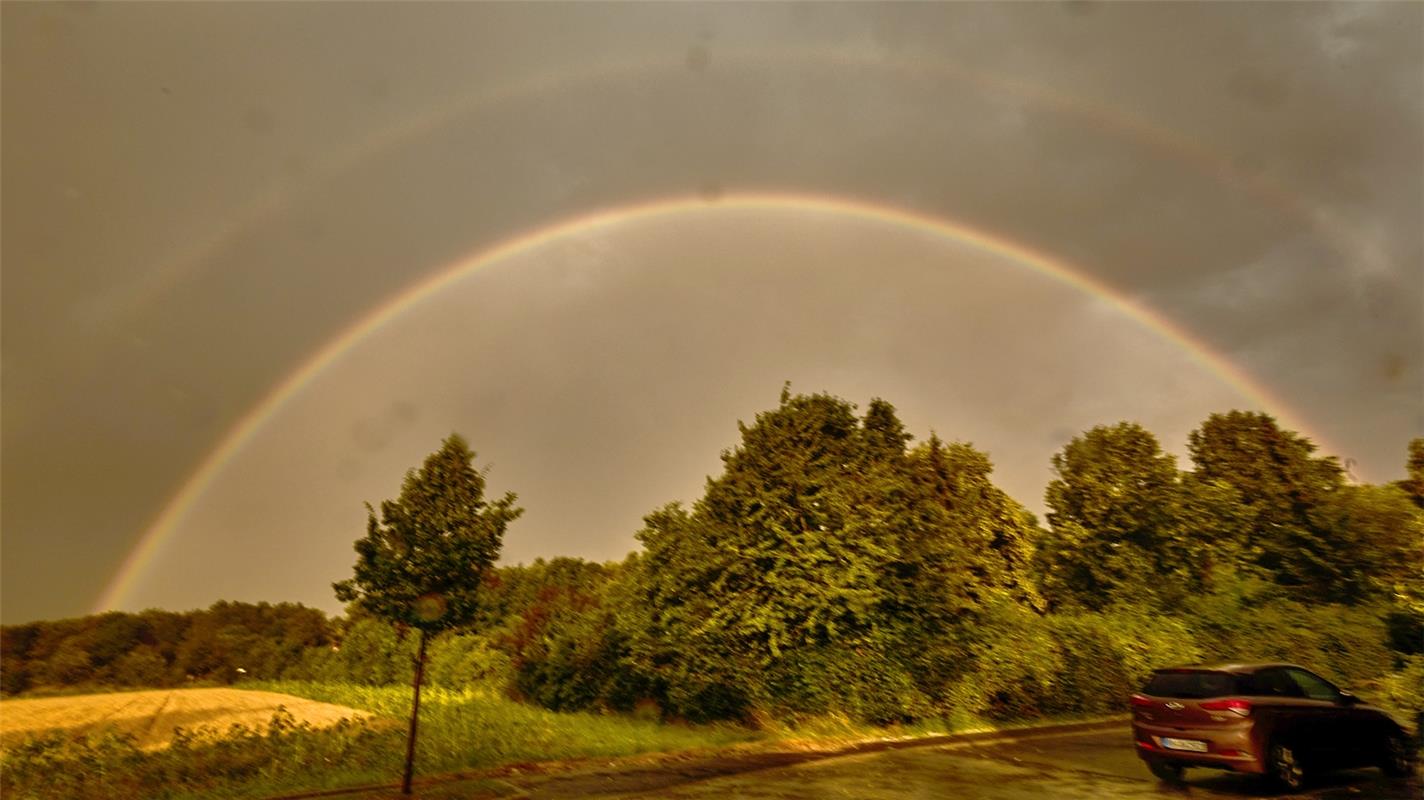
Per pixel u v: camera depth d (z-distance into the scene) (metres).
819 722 15.77
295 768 12.28
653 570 19.62
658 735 15.47
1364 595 30.59
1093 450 28.17
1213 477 34.62
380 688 34.16
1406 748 11.49
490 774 11.63
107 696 40.41
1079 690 19.16
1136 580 25.47
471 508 10.66
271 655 74.69
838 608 16.11
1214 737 10.28
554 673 22.41
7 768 12.63
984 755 13.59
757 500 17.16
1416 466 23.58
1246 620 25.20
